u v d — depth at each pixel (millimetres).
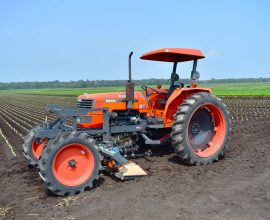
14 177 6559
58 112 6117
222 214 4273
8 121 18219
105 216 4387
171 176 5965
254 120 13875
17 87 180500
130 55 6758
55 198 5258
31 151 6949
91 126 6543
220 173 6078
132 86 6828
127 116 7039
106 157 6129
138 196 5008
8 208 4902
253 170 6156
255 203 4578
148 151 7418
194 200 4766
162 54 7219
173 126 6664
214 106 6973
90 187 5504
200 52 7082
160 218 4234
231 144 8711
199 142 7047
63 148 5305
